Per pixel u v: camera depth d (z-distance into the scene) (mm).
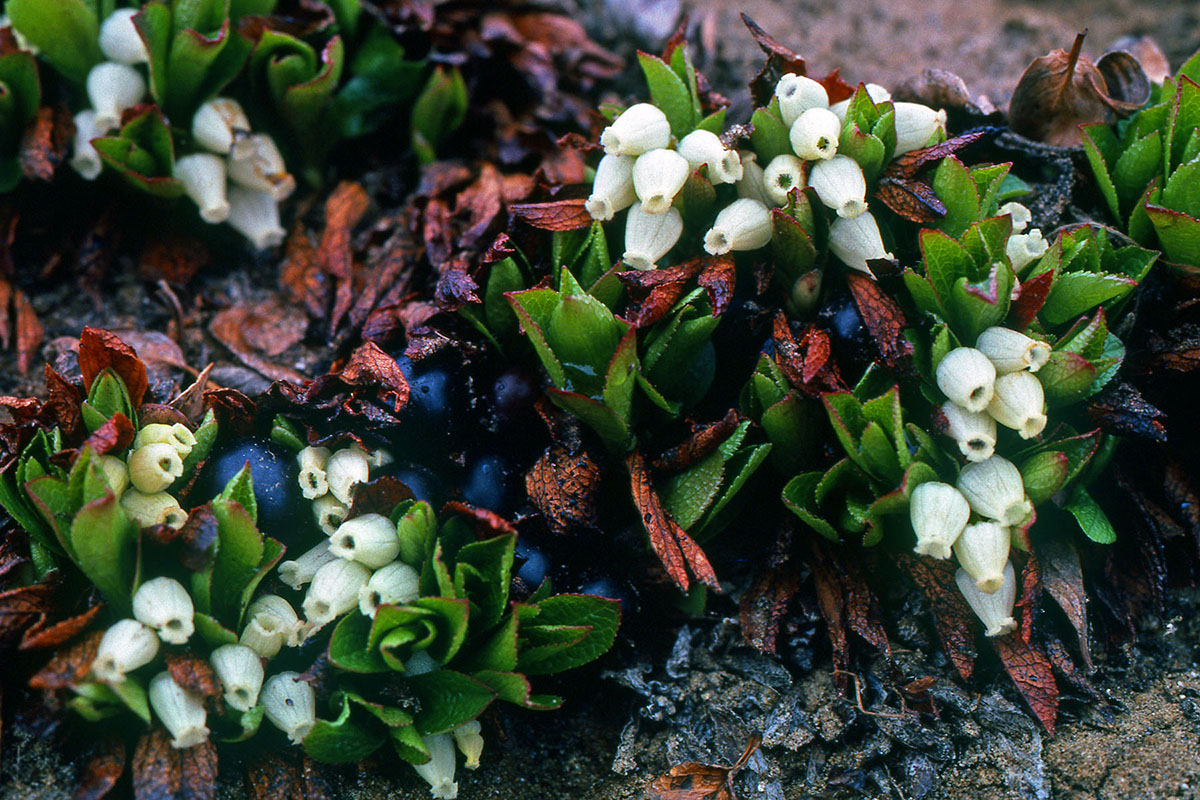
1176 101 269
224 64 286
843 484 262
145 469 257
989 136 276
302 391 264
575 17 323
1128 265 269
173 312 292
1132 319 266
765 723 265
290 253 296
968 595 260
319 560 261
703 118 272
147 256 294
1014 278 259
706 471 262
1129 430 262
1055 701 261
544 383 268
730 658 269
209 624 255
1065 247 265
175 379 280
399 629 255
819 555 266
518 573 263
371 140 303
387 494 259
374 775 262
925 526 255
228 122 286
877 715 263
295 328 289
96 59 286
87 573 254
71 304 293
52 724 256
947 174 263
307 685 257
